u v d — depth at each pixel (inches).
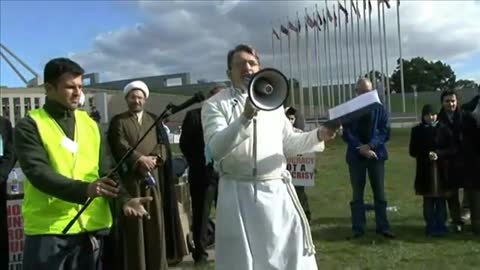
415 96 2370.8
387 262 258.7
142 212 137.3
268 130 132.6
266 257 129.6
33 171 122.3
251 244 130.4
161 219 217.0
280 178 135.3
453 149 306.0
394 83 3690.9
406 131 1508.4
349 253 275.1
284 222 132.7
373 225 335.6
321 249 283.1
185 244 255.3
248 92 115.5
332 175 612.4
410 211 382.6
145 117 228.5
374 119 291.4
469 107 330.3
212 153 127.3
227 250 131.7
